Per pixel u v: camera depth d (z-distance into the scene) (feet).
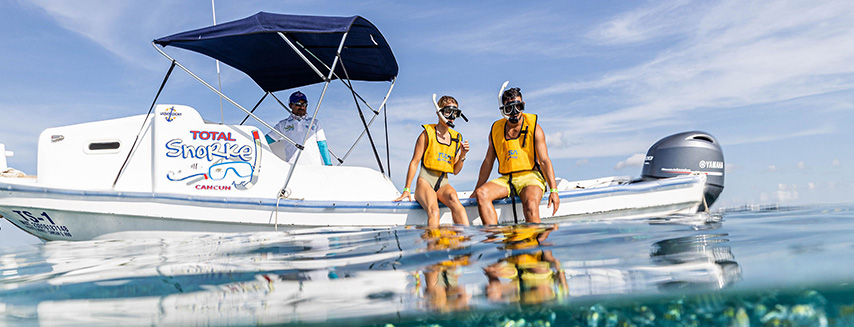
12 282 7.13
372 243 9.75
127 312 5.03
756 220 11.33
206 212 14.40
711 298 4.48
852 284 4.57
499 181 15.51
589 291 4.91
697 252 6.76
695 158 18.31
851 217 11.02
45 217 14.17
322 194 15.87
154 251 10.52
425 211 15.56
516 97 15.11
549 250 7.45
